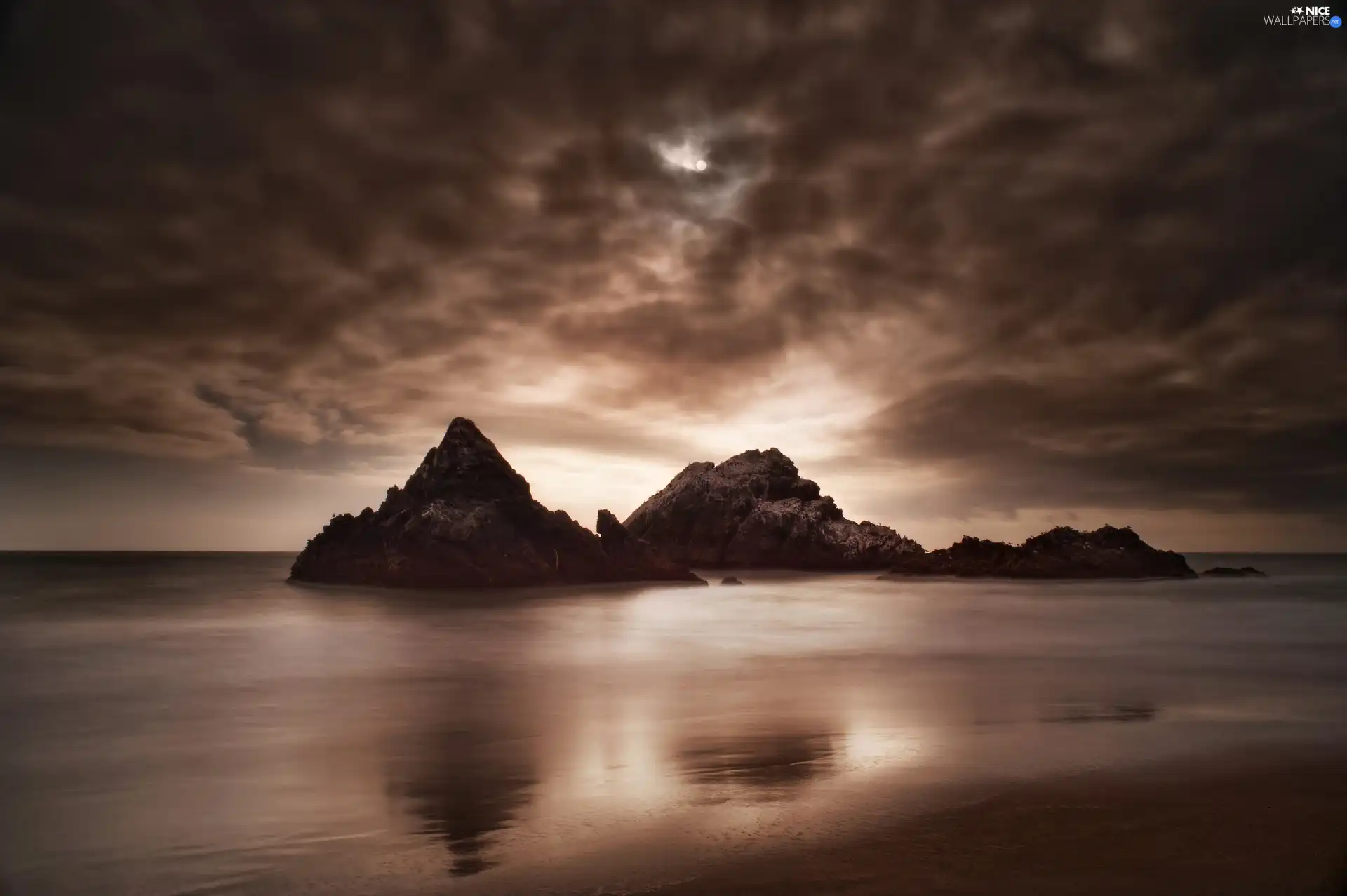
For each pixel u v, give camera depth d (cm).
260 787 1581
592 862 1165
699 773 1656
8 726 2169
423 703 2503
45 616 5519
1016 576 10362
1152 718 2253
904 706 2459
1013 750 1845
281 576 11912
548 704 2492
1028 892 1048
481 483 8394
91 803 1480
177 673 3123
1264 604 7050
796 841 1240
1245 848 1209
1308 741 1941
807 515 14425
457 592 7444
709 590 8819
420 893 1068
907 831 1282
